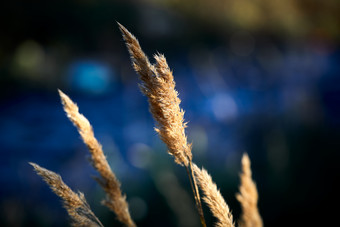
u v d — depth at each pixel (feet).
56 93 46.14
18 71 48.85
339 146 20.97
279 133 23.59
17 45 50.83
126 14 54.19
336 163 19.16
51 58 50.60
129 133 28.25
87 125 3.66
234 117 32.12
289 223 15.97
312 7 62.54
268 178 19.31
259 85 45.37
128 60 49.24
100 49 51.70
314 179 18.31
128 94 38.91
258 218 5.00
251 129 27.22
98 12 52.26
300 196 17.46
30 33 51.39
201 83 45.37
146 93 3.14
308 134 22.90
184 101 39.93
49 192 18.67
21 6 48.98
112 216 15.47
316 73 50.14
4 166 23.18
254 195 5.01
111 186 3.77
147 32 56.24
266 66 53.42
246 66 54.24
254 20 64.59
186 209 14.06
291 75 49.26
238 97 40.40
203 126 29.30
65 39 51.88
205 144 24.31
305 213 16.46
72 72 48.70
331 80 45.27
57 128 32.27
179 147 3.18
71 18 51.57
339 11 61.21
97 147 3.72
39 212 16.26
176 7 61.31
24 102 42.50
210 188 3.30
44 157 24.86
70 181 19.79
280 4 64.44
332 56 60.70
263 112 31.14
